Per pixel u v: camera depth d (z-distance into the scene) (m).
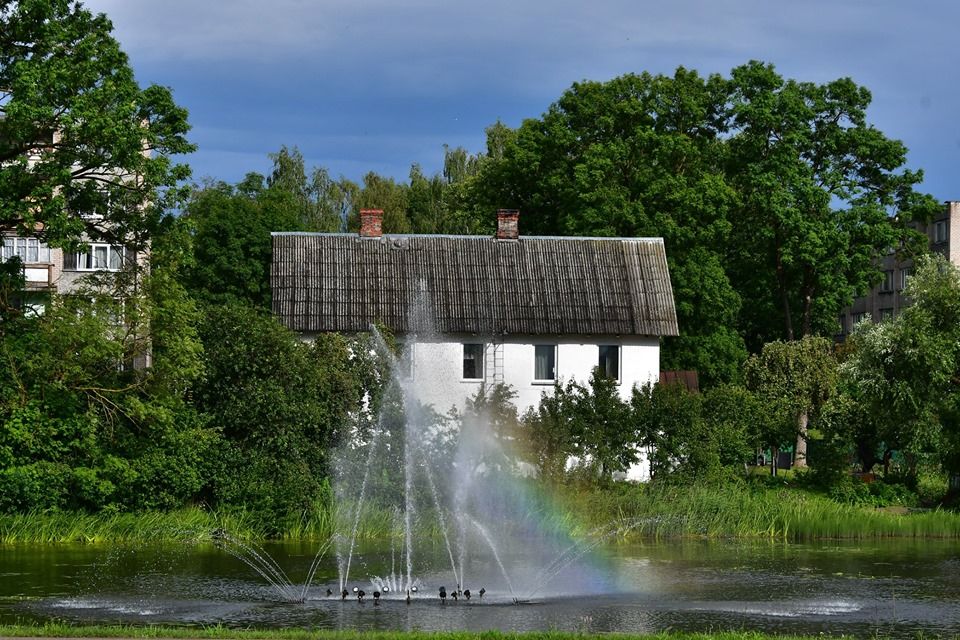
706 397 45.28
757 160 66.88
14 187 34.91
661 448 41.59
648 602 24.05
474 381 49.94
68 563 29.67
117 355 36.97
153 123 37.97
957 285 43.81
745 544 35.47
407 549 31.61
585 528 36.09
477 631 19.98
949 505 43.38
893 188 68.31
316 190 96.75
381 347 42.59
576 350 50.84
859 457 49.12
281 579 27.19
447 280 51.88
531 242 54.22
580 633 18.72
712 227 61.41
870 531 37.50
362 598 23.97
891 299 96.62
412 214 96.19
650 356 51.31
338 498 37.78
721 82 69.00
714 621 21.81
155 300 37.78
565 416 41.25
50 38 36.06
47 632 17.66
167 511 36.56
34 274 55.38
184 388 38.66
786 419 49.47
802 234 65.12
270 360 39.16
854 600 24.42
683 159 63.75
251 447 38.41
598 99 63.69
